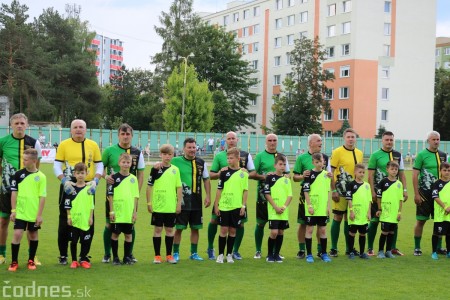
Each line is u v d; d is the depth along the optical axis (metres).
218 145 47.09
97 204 16.70
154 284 7.21
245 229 12.66
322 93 58.31
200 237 11.42
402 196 9.66
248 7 75.88
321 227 9.23
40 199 7.93
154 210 8.66
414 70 61.53
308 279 7.75
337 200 9.73
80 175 8.05
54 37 53.78
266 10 72.44
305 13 66.19
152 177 8.70
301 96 56.84
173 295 6.69
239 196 8.94
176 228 8.85
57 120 63.34
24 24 48.22
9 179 8.25
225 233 8.94
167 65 61.78
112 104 72.94
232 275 7.89
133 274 7.77
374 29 59.44
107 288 6.95
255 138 50.28
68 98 54.12
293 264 8.84
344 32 60.47
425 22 61.78
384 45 60.06
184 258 9.19
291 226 13.27
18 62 48.34
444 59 101.00
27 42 47.47
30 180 7.87
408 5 60.84
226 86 64.62
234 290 7.00
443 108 66.75
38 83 47.47
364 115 59.47
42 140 42.53
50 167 32.31
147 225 12.75
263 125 69.88
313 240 11.38
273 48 71.56
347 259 9.41
